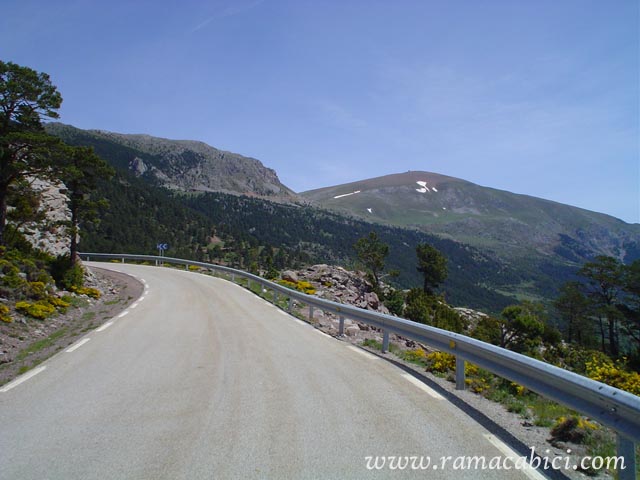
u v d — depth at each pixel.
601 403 4.05
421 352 9.98
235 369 7.75
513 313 36.41
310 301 14.62
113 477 3.93
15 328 12.06
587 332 58.19
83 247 79.31
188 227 150.88
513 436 4.90
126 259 52.16
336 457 4.27
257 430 4.95
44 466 4.16
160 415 5.48
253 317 14.59
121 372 7.64
